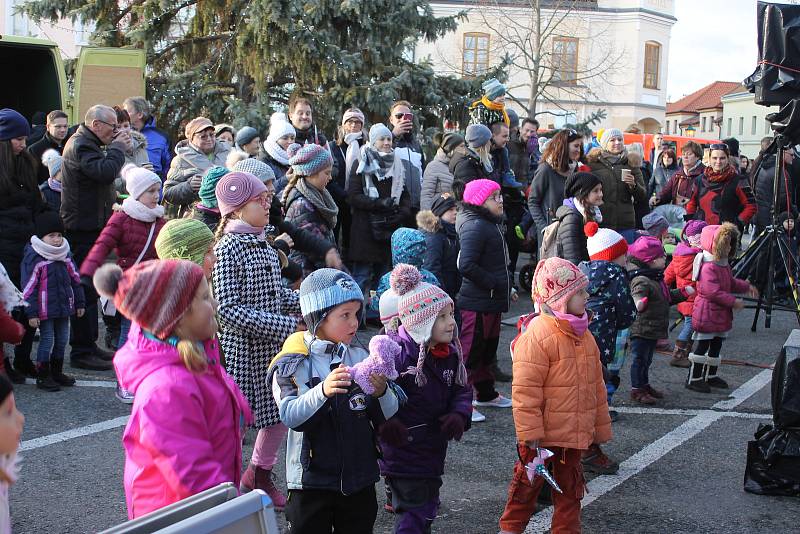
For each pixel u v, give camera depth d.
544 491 4.89
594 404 4.37
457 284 7.35
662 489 5.22
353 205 8.74
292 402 3.39
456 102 15.27
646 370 6.99
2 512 2.51
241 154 7.24
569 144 8.73
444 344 3.98
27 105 14.61
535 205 8.88
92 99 13.11
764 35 9.73
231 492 2.42
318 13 13.35
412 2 14.25
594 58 40.75
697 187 11.20
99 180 7.30
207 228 4.23
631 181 9.65
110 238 6.54
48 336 6.65
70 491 4.88
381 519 4.71
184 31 15.13
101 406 6.38
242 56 13.64
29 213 7.14
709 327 7.23
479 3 35.16
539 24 27.95
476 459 5.62
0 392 2.31
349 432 3.46
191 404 2.87
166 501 2.79
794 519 4.82
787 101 9.73
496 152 9.47
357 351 3.70
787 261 10.08
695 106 64.69
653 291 6.84
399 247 6.36
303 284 3.59
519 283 12.20
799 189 12.09
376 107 13.73
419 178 9.53
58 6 14.83
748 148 56.41
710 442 6.09
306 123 8.77
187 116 14.38
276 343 4.55
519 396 4.23
